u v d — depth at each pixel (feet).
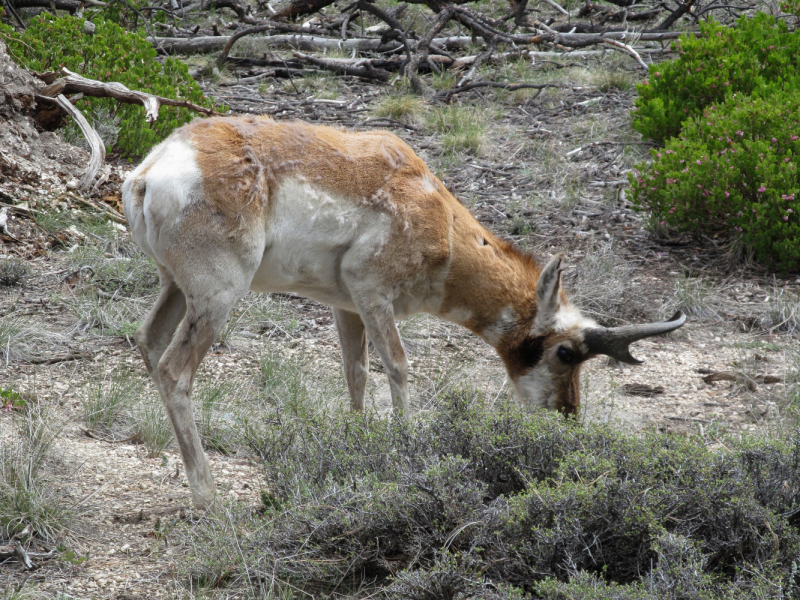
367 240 30.71
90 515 27.73
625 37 100.17
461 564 22.58
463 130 76.02
